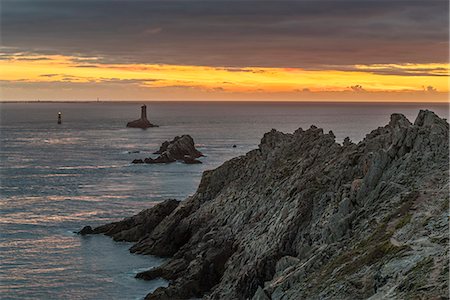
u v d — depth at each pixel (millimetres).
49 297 78000
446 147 69562
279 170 94500
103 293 79438
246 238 83062
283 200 83750
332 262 58938
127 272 87688
